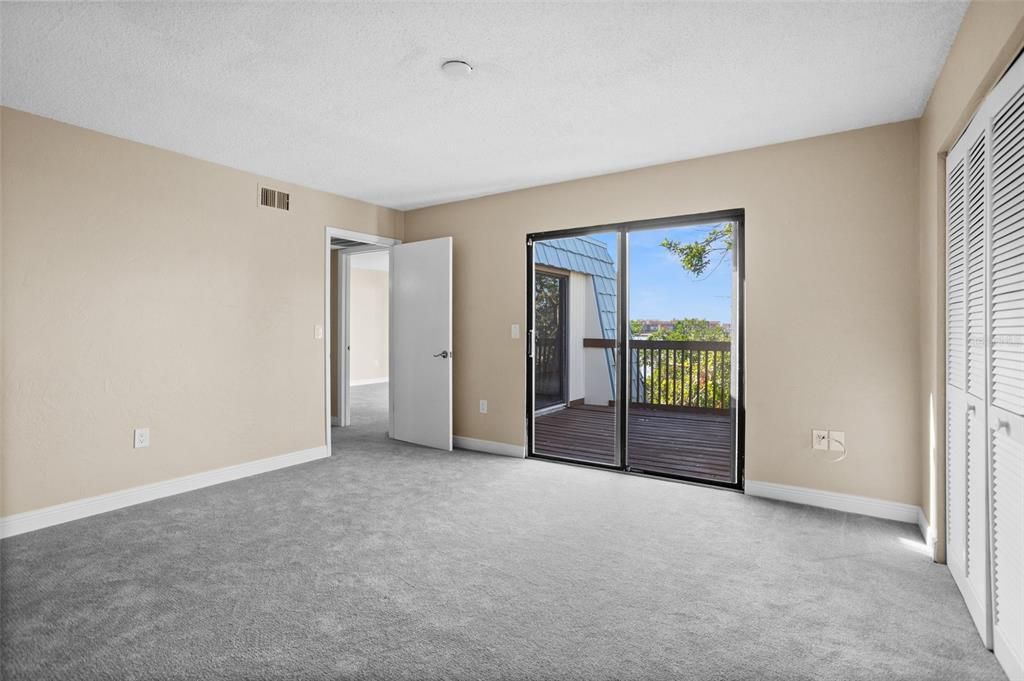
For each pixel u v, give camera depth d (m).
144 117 2.89
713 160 3.50
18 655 1.71
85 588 2.16
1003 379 1.63
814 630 1.85
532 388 4.41
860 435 3.04
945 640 1.78
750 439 3.38
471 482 3.68
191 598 2.08
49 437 2.87
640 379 5.03
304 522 2.92
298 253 4.24
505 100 2.68
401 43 2.14
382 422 6.16
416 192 4.48
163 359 3.39
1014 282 1.54
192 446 3.54
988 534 1.73
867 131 3.01
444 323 4.67
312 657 1.70
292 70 2.37
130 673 1.62
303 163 3.70
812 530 2.78
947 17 1.93
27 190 2.79
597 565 2.37
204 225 3.61
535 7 1.89
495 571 2.31
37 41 2.11
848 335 3.06
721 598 2.07
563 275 5.67
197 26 2.01
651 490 3.49
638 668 1.64
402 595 2.10
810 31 2.04
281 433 4.11
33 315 2.81
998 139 1.64
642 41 2.12
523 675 1.61
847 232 3.06
